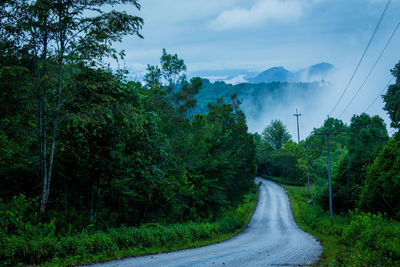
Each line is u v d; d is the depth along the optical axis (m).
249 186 40.31
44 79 12.27
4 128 13.52
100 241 11.74
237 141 47.00
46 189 13.13
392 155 26.39
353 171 35.41
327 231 27.66
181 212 25.38
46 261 9.42
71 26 13.39
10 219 10.88
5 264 8.70
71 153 15.31
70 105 14.35
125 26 14.16
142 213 20.17
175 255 12.52
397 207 24.39
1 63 12.31
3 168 14.04
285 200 62.62
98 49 13.58
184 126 25.69
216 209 29.08
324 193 38.47
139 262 10.27
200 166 24.59
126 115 14.91
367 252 12.84
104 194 18.86
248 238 23.52
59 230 12.34
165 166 19.88
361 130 54.78
